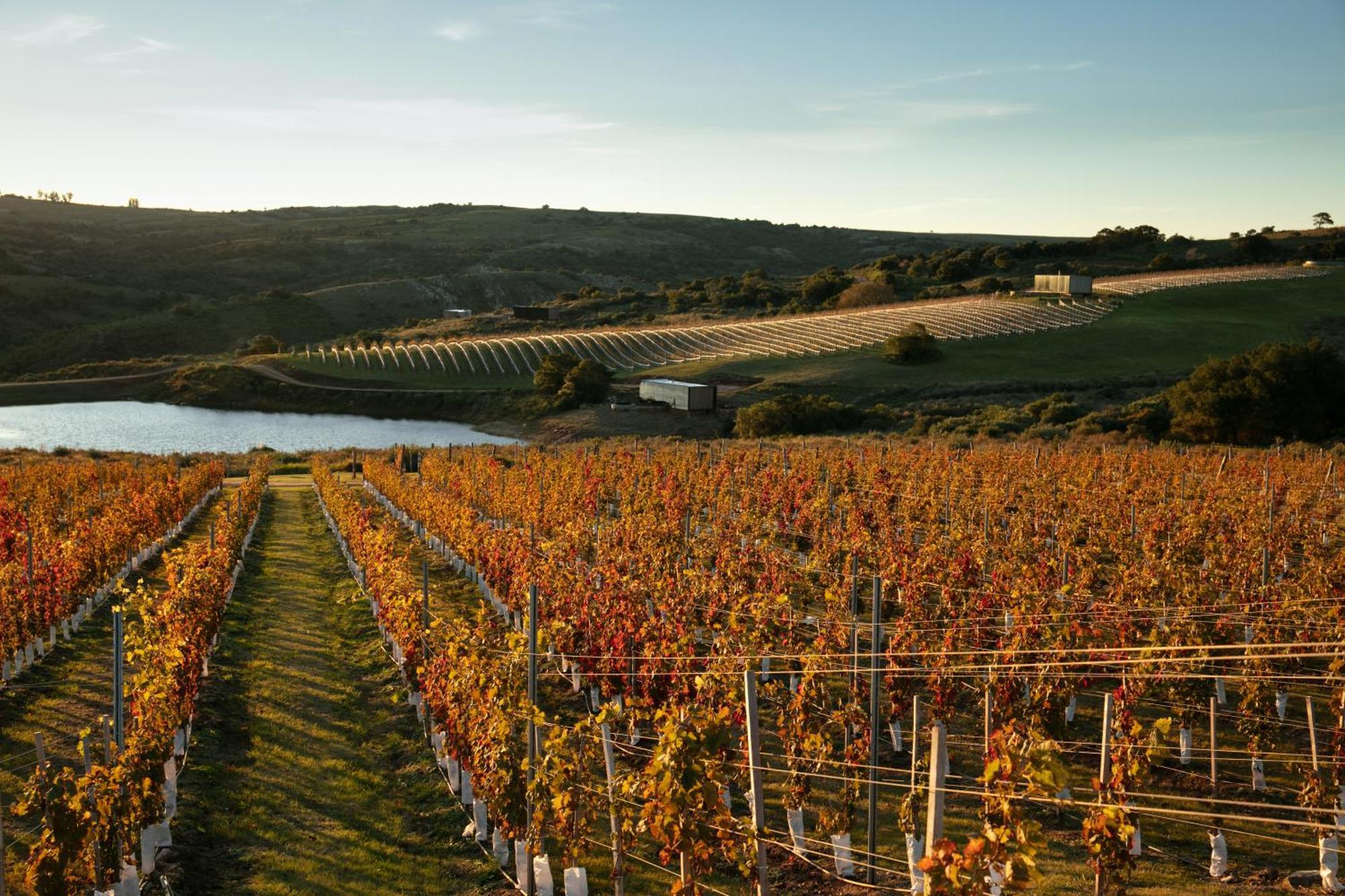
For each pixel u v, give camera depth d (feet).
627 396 300.61
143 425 306.76
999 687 41.98
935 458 114.93
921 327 310.04
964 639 48.65
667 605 52.34
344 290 640.99
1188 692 41.83
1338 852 33.06
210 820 37.78
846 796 33.88
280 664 57.36
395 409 334.65
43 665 55.52
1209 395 174.29
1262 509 72.64
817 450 151.53
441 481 126.21
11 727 45.44
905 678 43.27
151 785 32.86
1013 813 22.79
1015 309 367.04
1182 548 65.62
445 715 41.45
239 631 63.82
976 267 536.01
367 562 69.72
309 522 117.80
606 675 46.19
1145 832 35.68
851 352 324.19
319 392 356.79
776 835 36.01
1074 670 44.01
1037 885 30.96
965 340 325.21
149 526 88.79
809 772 35.78
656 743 45.11
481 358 392.27
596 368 301.02
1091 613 48.83
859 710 39.40
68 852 28.58
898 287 493.77
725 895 32.32
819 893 32.42
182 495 106.93
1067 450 145.28
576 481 106.52
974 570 59.00
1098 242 574.15
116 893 30.91
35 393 372.17
